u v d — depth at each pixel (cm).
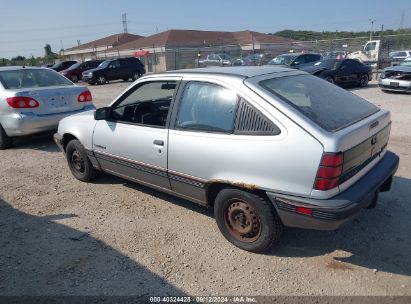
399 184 486
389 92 1488
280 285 304
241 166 327
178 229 397
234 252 352
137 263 339
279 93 334
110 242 376
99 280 317
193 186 376
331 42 3238
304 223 306
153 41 4969
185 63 3694
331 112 332
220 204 357
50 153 708
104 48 6294
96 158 496
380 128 356
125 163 448
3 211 456
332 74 1606
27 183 547
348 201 296
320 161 288
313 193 295
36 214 445
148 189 508
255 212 334
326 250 349
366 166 338
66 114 724
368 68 1775
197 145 358
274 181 311
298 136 299
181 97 383
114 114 466
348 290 295
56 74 802
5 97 688
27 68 771
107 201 474
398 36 2933
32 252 362
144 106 449
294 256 342
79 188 521
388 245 353
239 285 306
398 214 408
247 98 330
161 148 393
